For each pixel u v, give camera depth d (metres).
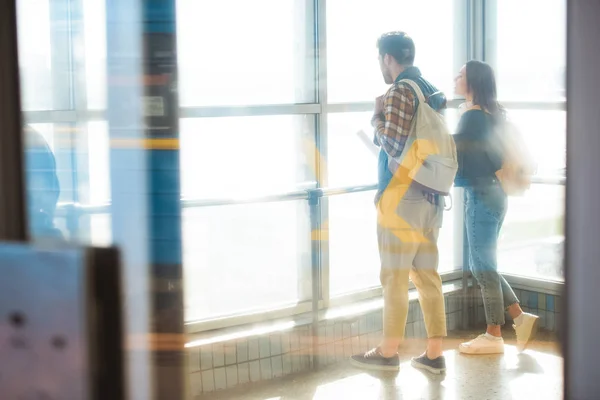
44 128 2.07
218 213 3.32
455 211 3.99
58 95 2.08
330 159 3.78
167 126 1.78
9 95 1.50
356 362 3.55
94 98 2.04
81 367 1.06
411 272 3.53
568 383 1.35
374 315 3.72
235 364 3.28
